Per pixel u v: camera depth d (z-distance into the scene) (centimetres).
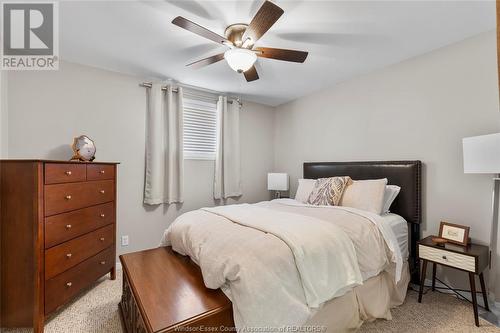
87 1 166
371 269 175
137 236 301
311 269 136
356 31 202
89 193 223
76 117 265
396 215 243
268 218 187
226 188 368
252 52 187
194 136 352
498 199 196
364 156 295
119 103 290
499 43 67
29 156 241
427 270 237
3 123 225
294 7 171
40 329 171
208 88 346
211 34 174
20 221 175
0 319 174
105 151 282
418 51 238
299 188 321
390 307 196
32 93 243
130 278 150
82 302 213
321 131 351
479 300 204
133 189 300
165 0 165
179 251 190
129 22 190
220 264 131
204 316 114
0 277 175
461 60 217
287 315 117
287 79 311
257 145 417
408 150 254
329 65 270
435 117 234
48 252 179
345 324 156
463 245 197
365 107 294
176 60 258
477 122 208
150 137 305
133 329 146
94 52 240
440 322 180
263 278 120
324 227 167
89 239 222
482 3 168
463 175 216
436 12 178
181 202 327
